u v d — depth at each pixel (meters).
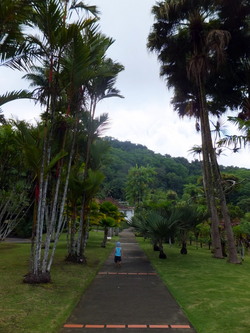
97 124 14.18
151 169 63.66
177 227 17.02
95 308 6.67
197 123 24.38
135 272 12.06
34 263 8.86
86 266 13.03
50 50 8.60
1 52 6.25
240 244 23.31
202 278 10.67
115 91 13.96
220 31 15.83
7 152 11.30
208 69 17.55
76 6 8.77
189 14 17.67
